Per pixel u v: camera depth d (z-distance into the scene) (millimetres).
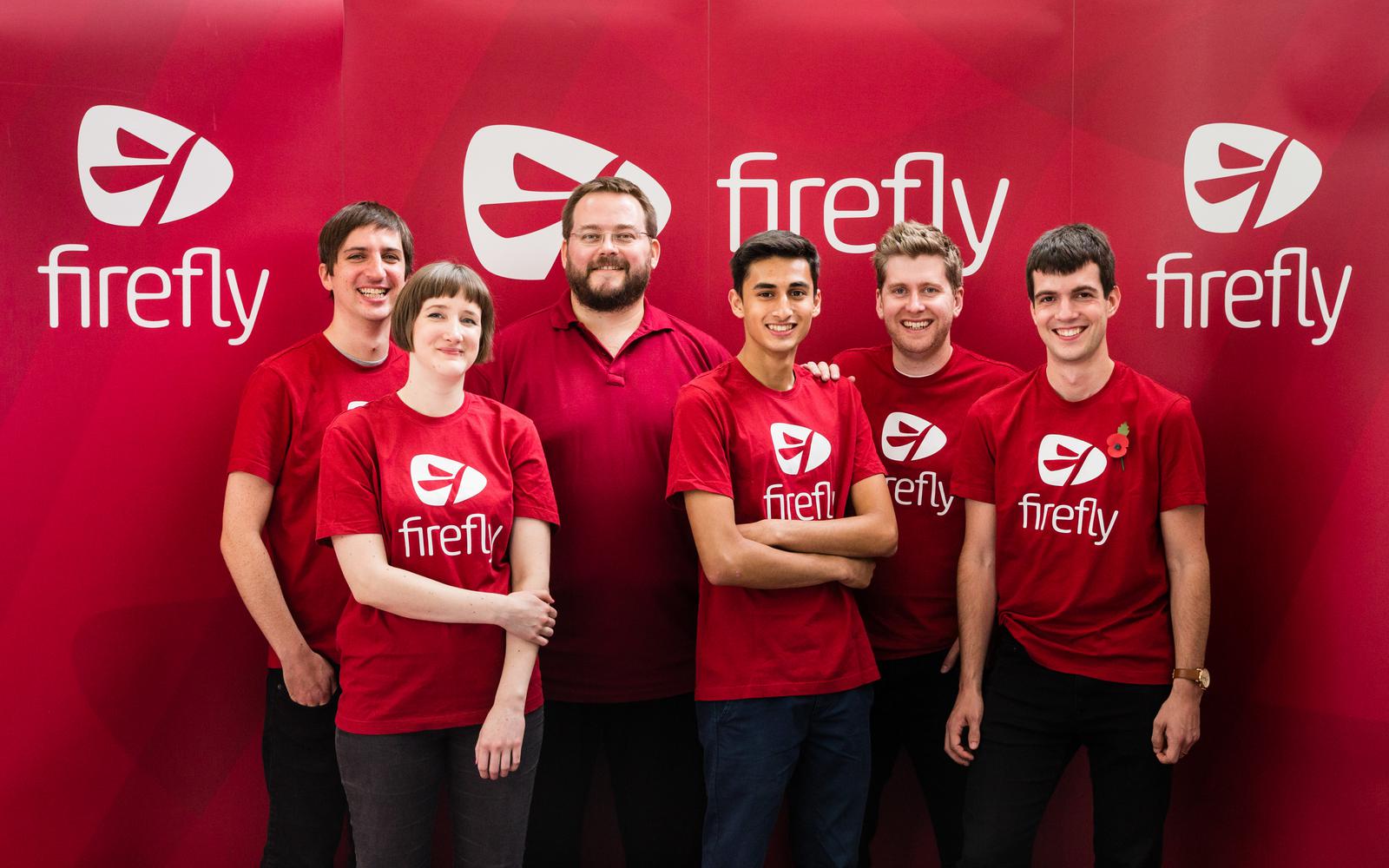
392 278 2344
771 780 2096
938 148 2762
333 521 1931
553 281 2766
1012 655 2295
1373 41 2488
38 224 2559
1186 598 2160
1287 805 2592
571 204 2420
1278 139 2578
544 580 2045
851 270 2779
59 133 2561
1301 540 2570
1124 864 2188
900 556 2547
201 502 2658
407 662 1941
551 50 2740
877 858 2783
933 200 2768
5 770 2561
